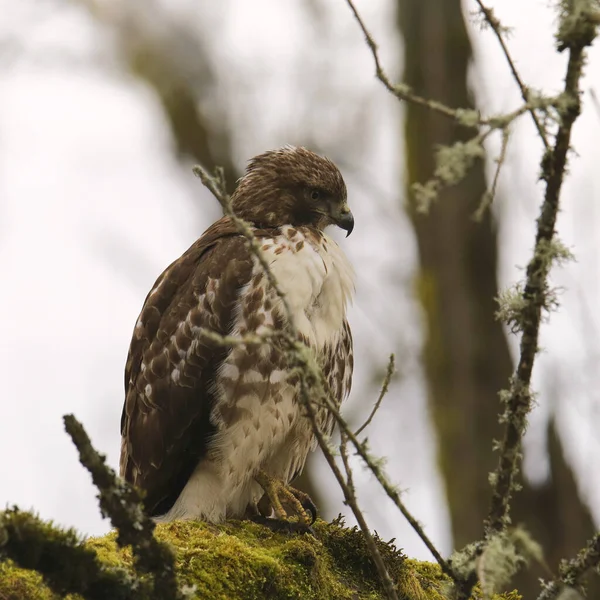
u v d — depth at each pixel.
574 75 5.99
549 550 15.59
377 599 7.73
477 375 18.73
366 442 6.27
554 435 15.73
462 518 18.08
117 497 5.72
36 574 6.34
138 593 5.83
